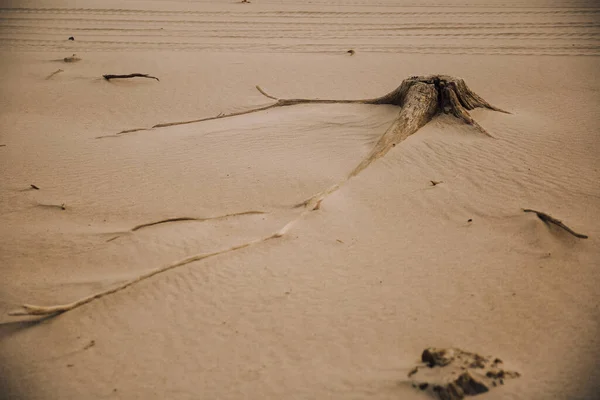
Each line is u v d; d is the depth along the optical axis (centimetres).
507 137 955
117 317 570
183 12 1958
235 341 525
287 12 1966
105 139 1047
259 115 1141
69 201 809
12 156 962
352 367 477
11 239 712
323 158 917
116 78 1374
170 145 995
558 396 426
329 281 610
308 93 1285
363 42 1647
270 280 615
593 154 891
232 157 932
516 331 518
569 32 1681
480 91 1258
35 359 520
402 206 763
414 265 634
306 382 464
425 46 1598
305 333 530
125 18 1881
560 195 768
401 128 952
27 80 1371
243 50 1587
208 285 611
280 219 745
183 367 496
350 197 789
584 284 585
